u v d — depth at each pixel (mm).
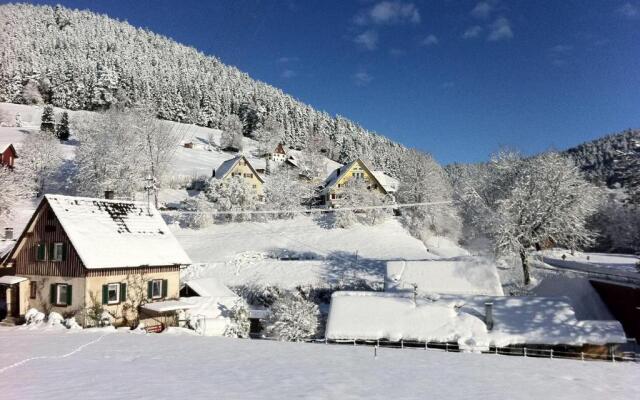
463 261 41750
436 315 30750
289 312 33688
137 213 37688
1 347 19766
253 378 15141
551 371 19719
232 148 144000
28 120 132000
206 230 69000
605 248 73562
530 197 47469
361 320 31016
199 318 34375
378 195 77375
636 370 20844
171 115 166125
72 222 32281
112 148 70625
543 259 53656
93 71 159625
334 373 16781
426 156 76562
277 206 75625
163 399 11609
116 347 20609
